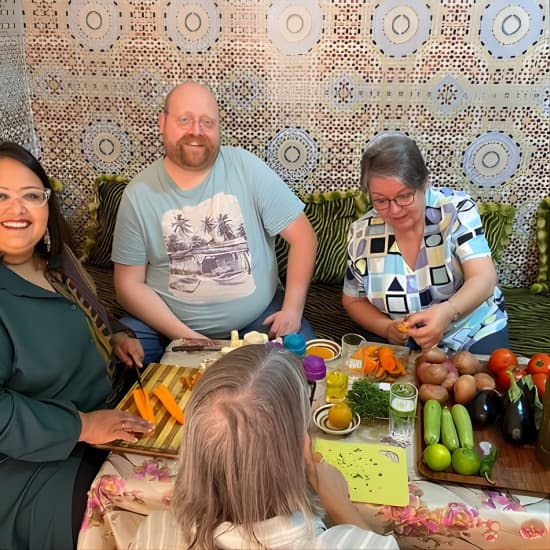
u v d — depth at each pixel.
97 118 2.89
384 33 2.58
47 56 2.81
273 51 2.67
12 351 1.46
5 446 1.39
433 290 1.92
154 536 1.04
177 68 2.75
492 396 1.41
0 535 1.45
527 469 1.26
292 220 2.22
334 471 1.17
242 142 2.84
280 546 0.95
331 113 2.73
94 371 1.64
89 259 2.95
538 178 2.71
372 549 0.97
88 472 1.49
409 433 1.37
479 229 1.89
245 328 2.27
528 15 2.48
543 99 2.59
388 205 1.79
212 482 0.93
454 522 1.18
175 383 1.56
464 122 2.67
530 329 2.42
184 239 2.14
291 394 0.94
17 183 1.45
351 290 2.04
